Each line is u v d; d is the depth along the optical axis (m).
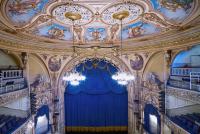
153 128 13.11
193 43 9.69
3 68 10.95
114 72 15.87
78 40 12.90
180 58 12.76
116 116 16.38
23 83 11.78
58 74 15.07
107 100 16.34
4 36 9.46
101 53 15.08
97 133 16.39
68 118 16.31
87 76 16.12
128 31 11.36
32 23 9.09
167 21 8.92
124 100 16.20
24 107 11.81
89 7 7.95
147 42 12.59
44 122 14.05
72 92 16.20
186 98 9.64
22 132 9.84
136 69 14.66
